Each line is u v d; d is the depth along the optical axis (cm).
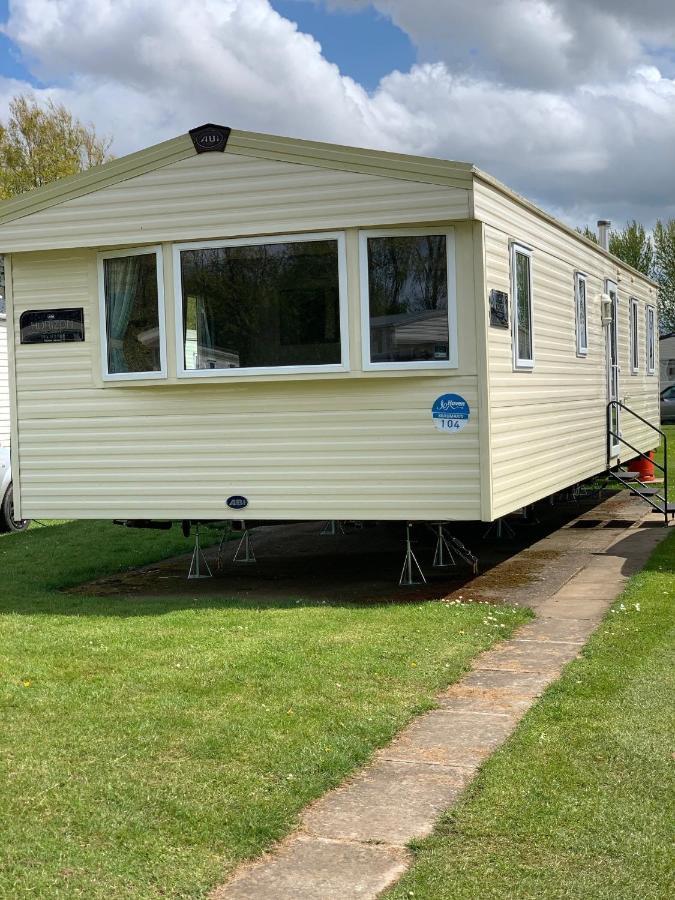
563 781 434
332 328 803
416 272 790
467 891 348
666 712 516
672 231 5509
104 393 870
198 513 852
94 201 842
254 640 669
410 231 787
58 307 875
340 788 441
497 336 816
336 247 796
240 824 398
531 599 821
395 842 388
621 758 457
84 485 880
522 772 445
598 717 511
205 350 834
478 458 789
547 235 1002
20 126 3186
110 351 866
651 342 1691
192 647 653
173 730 498
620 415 1403
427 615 746
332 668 603
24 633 707
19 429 895
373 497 811
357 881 360
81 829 394
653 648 638
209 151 812
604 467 1286
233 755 467
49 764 455
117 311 861
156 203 828
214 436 845
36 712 525
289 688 565
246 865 373
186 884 356
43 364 884
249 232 808
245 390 834
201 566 1046
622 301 1439
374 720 514
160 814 407
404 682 580
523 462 898
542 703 538
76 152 3247
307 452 823
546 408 990
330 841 391
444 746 488
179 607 805
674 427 2945
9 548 1194
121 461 869
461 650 648
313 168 792
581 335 1158
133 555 1116
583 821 397
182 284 833
